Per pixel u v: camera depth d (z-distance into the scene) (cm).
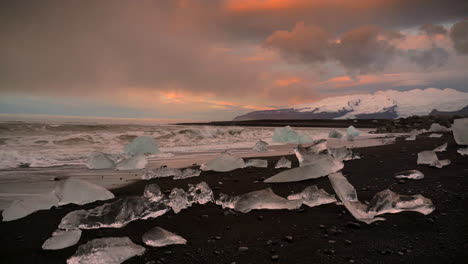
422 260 178
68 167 594
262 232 239
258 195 303
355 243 209
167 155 783
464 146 670
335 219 263
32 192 397
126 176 506
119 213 265
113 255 192
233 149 937
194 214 289
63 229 252
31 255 207
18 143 870
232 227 252
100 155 603
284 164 567
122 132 1240
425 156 500
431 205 255
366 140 1156
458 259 176
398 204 260
